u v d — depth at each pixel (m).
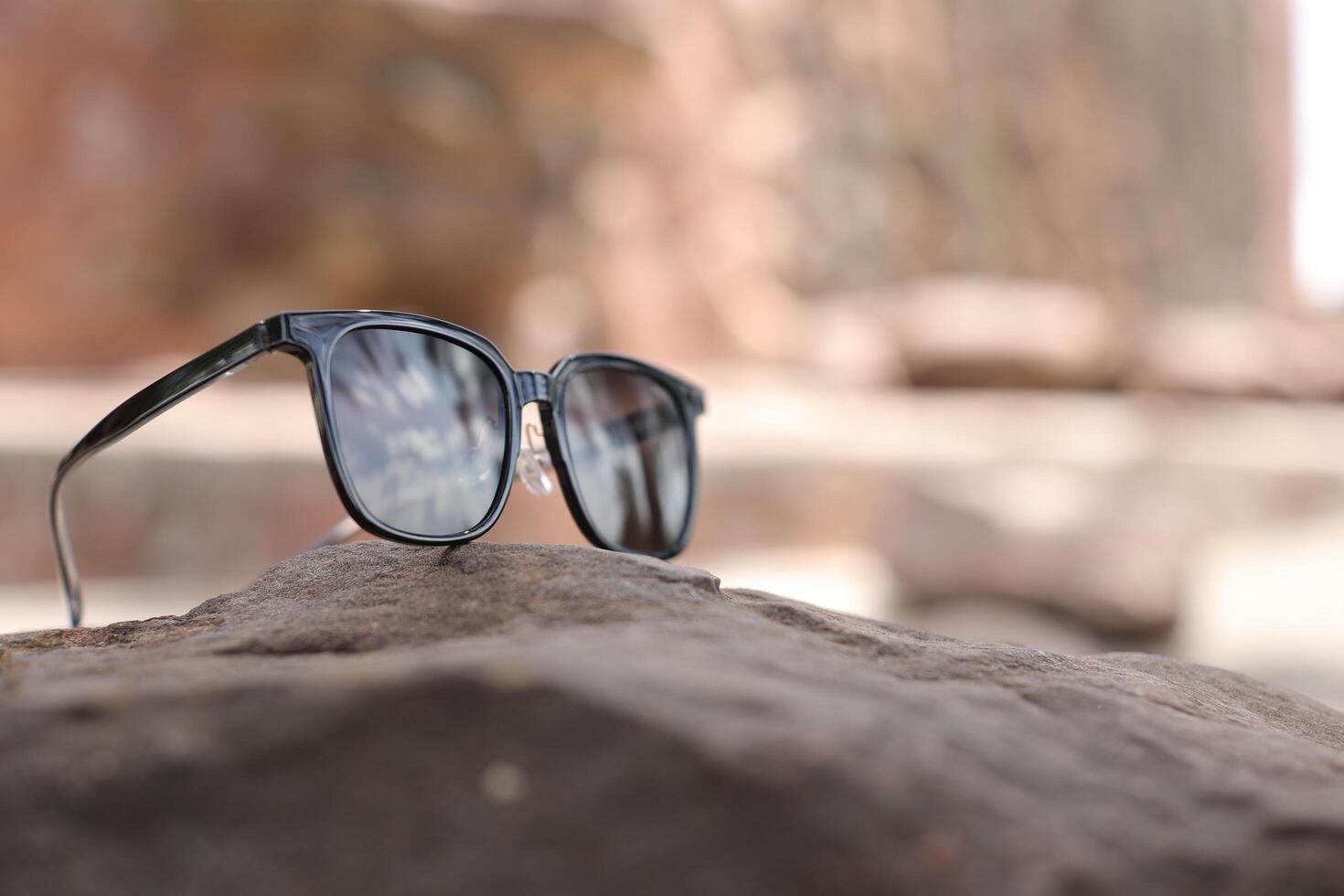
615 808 0.54
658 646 0.68
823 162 13.84
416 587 0.85
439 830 0.54
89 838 0.54
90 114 8.73
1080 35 19.09
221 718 0.58
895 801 0.54
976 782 0.58
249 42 8.88
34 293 8.69
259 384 9.33
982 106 16.75
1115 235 19.56
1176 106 21.55
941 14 16.03
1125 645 5.71
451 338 1.05
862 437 9.88
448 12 9.12
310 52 9.00
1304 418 14.59
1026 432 11.30
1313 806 0.60
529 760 0.55
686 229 11.73
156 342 9.25
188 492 5.92
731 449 8.38
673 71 11.46
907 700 0.65
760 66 12.95
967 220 16.20
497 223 10.12
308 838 0.54
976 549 5.98
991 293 14.02
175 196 9.01
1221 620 6.39
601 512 1.23
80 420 6.80
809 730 0.57
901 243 15.00
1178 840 0.57
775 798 0.53
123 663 0.72
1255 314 23.78
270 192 9.22
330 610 0.82
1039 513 6.09
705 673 0.62
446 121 9.54
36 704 0.59
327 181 9.35
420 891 0.52
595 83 10.37
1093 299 17.34
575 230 10.62
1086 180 18.89
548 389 1.17
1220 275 22.64
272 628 0.77
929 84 15.73
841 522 8.46
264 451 6.27
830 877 0.52
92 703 0.59
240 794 0.55
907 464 8.81
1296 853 0.56
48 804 0.54
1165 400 13.96
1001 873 0.53
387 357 0.99
